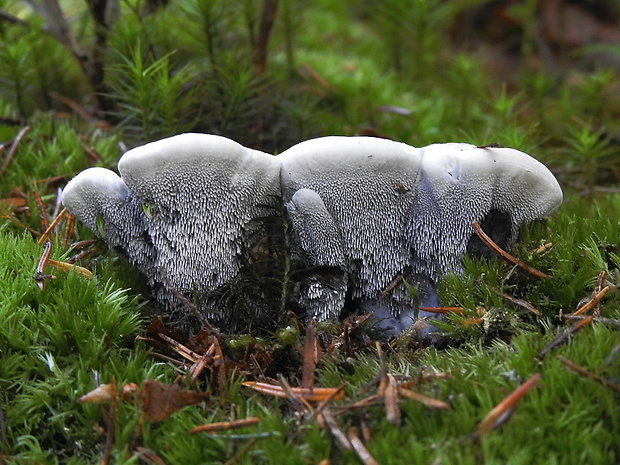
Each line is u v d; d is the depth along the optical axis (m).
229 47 0.51
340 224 0.38
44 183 0.44
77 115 0.50
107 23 0.49
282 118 0.49
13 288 0.38
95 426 0.36
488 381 0.36
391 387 0.36
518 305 0.39
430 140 0.49
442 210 0.38
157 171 0.36
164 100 0.44
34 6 0.49
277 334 0.38
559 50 0.81
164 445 0.35
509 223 0.39
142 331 0.38
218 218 0.38
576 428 0.35
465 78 0.55
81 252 0.40
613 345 0.36
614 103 0.61
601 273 0.39
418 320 0.39
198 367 0.37
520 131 0.49
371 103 0.52
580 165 0.48
